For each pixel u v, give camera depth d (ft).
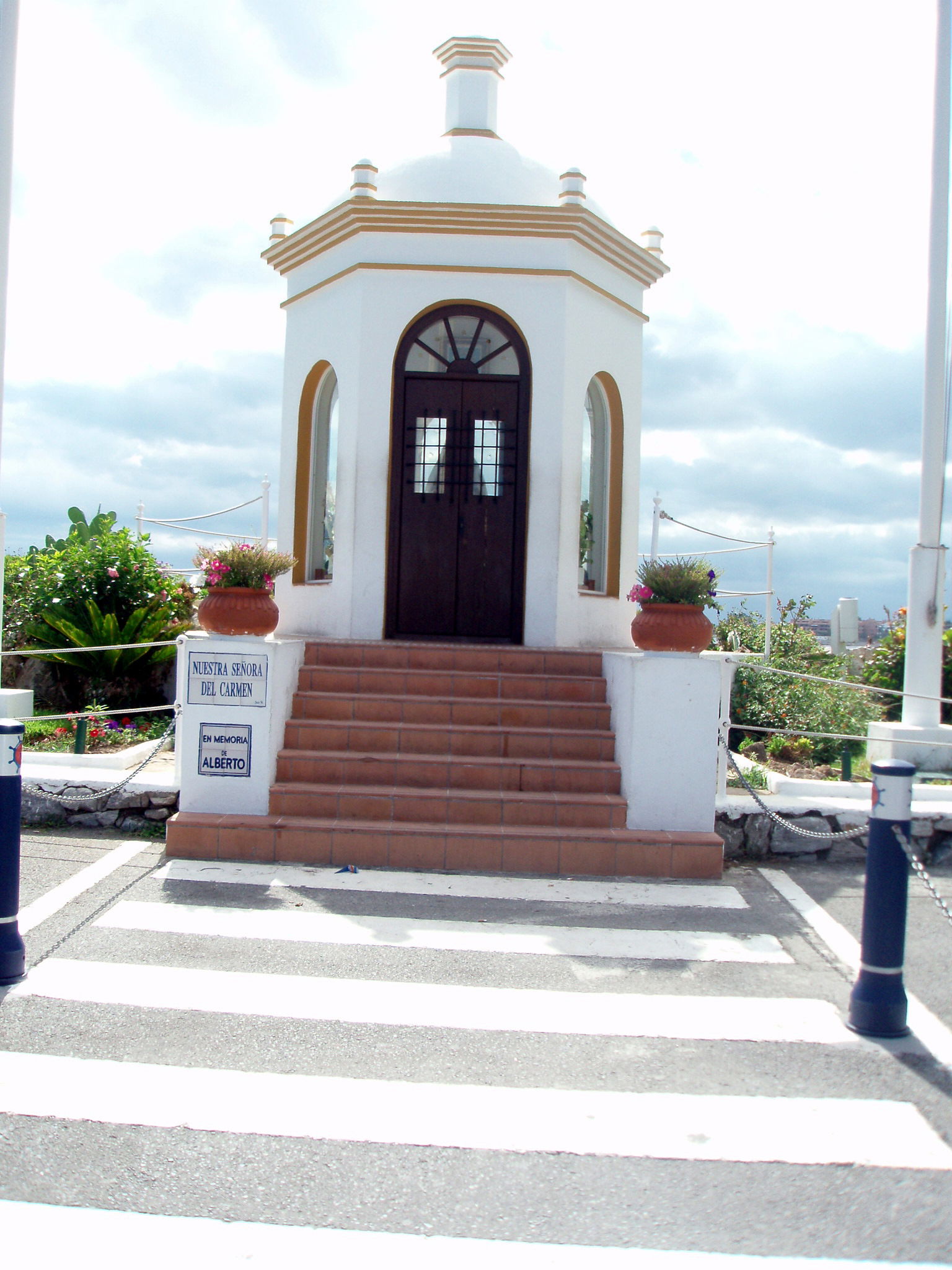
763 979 16.42
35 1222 9.79
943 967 17.26
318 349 31.94
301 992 15.31
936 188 28.25
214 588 23.57
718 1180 10.81
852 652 44.57
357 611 30.04
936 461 28.48
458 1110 12.09
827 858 23.84
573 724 25.62
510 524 30.42
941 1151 11.50
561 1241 9.73
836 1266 9.48
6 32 28.73
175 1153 11.01
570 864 22.08
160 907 18.85
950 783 26.50
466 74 34.27
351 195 30.63
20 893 19.47
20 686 36.60
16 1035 13.60
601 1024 14.55
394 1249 9.54
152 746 27.99
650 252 32.94
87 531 43.73
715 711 23.21
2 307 29.09
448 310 30.27
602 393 33.14
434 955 16.99
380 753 24.48
